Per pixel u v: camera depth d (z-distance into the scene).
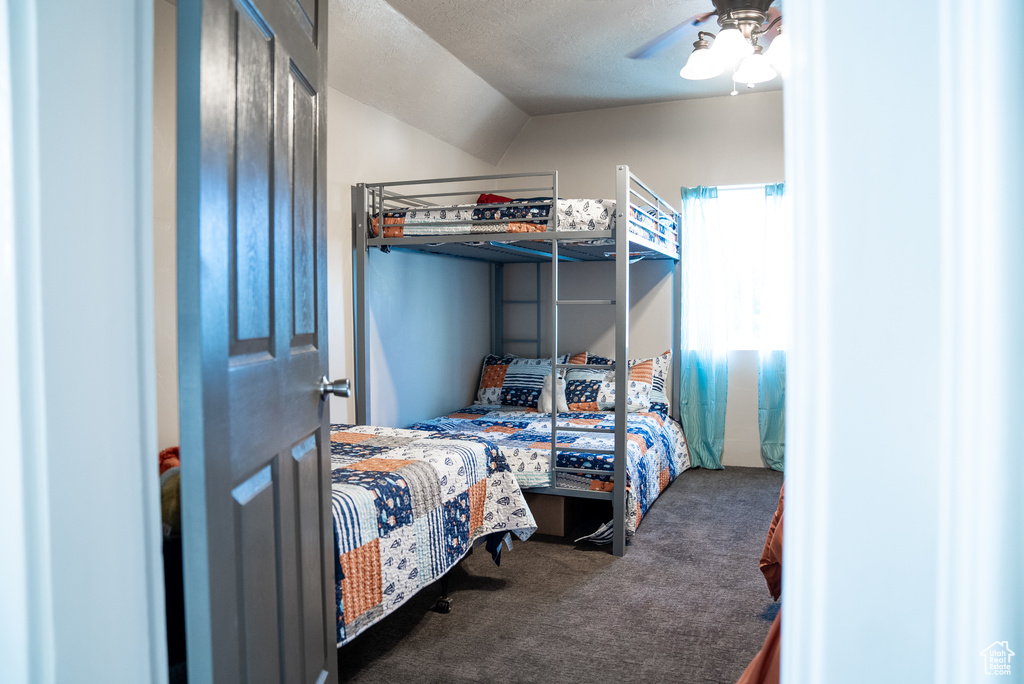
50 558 0.75
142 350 0.87
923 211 0.61
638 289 5.23
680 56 4.00
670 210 4.73
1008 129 0.59
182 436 0.92
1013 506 0.60
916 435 0.62
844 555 0.65
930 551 0.62
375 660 2.23
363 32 3.40
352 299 3.86
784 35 0.67
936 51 0.61
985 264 0.60
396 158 4.20
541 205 3.43
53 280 0.76
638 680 2.10
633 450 3.71
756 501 4.14
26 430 0.74
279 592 1.25
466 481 2.64
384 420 4.16
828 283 0.65
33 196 0.74
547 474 3.50
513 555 3.26
